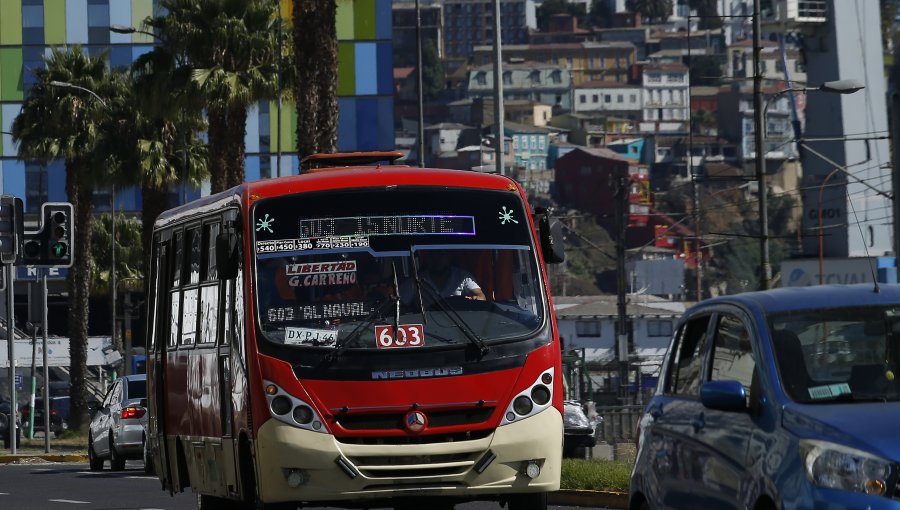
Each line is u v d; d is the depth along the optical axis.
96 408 60.81
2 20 154.75
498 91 66.06
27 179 155.38
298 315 26.02
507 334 26.20
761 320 18.09
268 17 84.56
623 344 124.19
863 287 18.70
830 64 166.50
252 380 25.70
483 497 27.12
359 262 26.56
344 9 150.25
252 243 26.70
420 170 27.67
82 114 98.69
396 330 25.88
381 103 150.38
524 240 27.28
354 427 25.41
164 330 33.72
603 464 40.50
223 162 84.25
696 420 18.77
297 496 25.23
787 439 16.41
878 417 15.96
